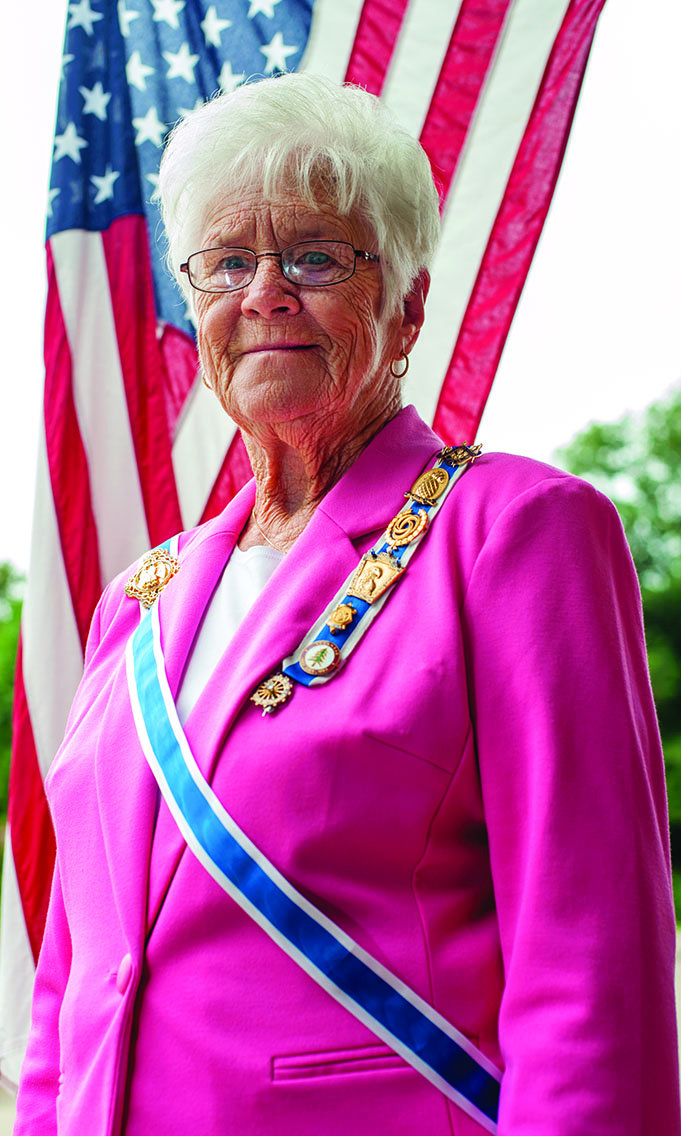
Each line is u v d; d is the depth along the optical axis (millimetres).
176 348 2609
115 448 2594
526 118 2502
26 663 2527
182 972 1193
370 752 1170
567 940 1097
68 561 2561
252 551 1476
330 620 1270
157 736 1297
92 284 2633
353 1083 1117
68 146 2658
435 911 1187
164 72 2654
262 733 1219
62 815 1424
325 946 1144
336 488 1422
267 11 2613
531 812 1148
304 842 1165
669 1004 1113
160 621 1464
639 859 1133
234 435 2578
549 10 2520
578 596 1209
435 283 2488
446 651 1199
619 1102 1035
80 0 2699
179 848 1236
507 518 1256
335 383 1413
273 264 1407
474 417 2445
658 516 14727
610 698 1176
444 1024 1141
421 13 2564
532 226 2479
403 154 1480
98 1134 1183
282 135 1417
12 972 2438
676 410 15227
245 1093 1124
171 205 1545
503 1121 1075
